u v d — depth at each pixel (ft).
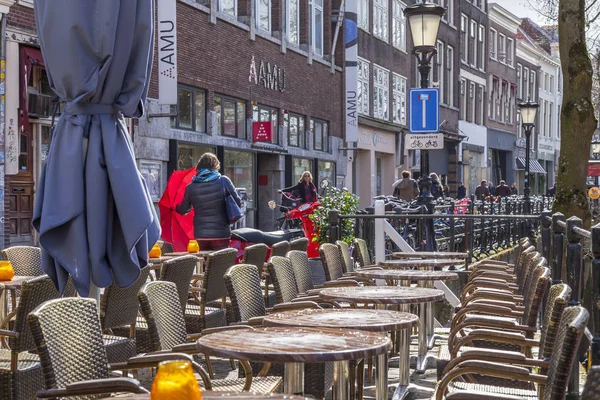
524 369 16.06
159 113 67.26
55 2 19.80
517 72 204.64
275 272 24.56
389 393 26.12
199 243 39.45
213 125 77.71
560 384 12.21
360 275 29.76
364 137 120.98
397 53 134.72
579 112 47.88
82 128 20.35
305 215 50.93
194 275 33.32
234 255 30.17
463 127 164.96
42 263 20.39
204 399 11.68
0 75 52.11
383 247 42.91
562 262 30.45
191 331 28.68
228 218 39.65
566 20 48.03
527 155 92.48
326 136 107.86
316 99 102.99
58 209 19.72
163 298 19.13
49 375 14.39
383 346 14.98
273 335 16.05
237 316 21.16
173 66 66.08
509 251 68.28
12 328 26.16
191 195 39.37
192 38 74.08
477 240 59.72
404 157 137.59
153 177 68.28
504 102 193.57
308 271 29.04
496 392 18.16
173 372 9.20
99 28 19.92
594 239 20.62
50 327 14.89
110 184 20.25
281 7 92.12
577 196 48.11
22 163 54.60
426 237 48.60
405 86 139.13
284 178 94.02
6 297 26.71
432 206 48.37
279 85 91.91
